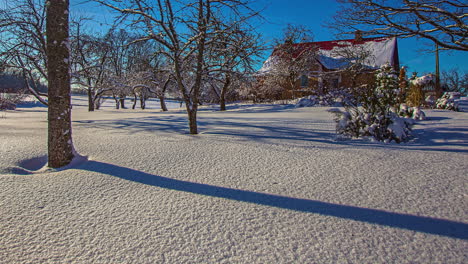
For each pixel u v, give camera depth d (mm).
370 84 5879
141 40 5641
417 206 2314
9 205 2383
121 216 2199
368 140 5281
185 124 8750
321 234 1914
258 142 5133
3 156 3955
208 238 1876
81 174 3254
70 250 1740
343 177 3088
